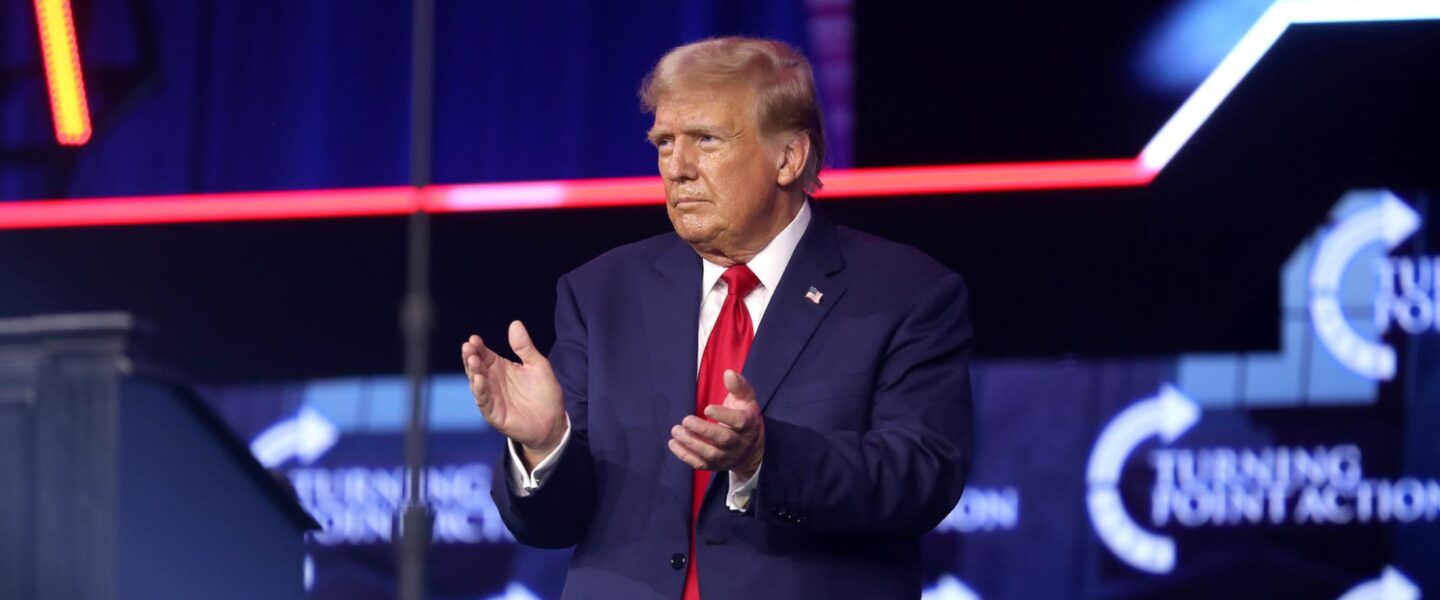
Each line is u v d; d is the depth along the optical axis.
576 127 18.45
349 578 19.12
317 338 18.98
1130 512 18.48
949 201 18.02
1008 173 17.97
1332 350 18.19
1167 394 18.48
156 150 18.81
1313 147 17.84
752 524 6.93
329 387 19.22
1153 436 18.50
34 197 18.78
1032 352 18.31
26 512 6.48
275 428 19.22
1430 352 18.06
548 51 18.52
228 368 19.00
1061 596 18.50
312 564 19.16
